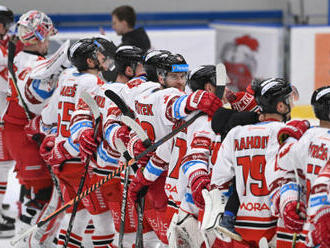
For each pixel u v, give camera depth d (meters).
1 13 18.45
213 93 12.20
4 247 17.25
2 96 17.59
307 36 34.72
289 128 10.12
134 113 13.30
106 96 13.49
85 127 14.02
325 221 9.42
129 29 24.31
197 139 11.40
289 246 10.34
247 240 10.62
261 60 37.22
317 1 40.53
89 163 14.68
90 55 14.60
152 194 12.77
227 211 10.63
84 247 16.06
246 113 10.88
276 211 10.13
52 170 15.75
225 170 10.68
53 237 16.50
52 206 16.25
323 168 9.51
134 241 13.92
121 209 12.81
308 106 34.09
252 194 10.49
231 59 37.91
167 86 12.49
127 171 12.61
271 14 42.97
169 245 11.70
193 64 34.25
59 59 15.44
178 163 11.88
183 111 11.59
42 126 16.05
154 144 11.87
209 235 10.96
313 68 34.84
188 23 42.94
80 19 41.78
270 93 10.60
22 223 16.73
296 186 9.98
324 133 9.80
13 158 17.11
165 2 42.72
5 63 17.56
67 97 14.62
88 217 15.37
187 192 11.68
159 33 33.84
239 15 43.19
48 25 16.66
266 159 10.38
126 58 13.98
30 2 41.16
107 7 42.12
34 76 15.91
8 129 16.91
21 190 17.78
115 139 13.27
